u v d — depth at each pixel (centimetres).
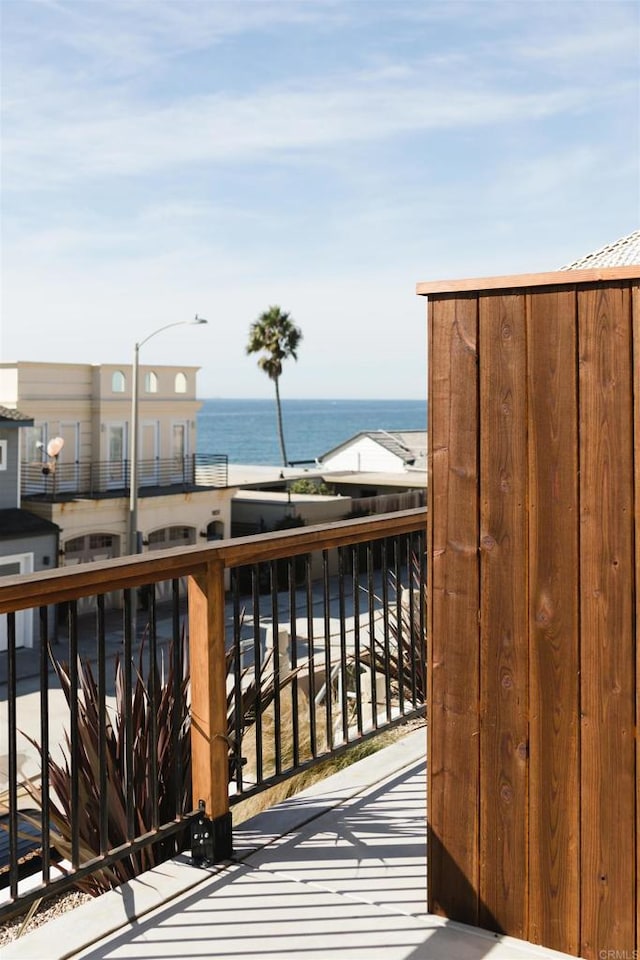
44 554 2380
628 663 207
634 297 203
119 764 294
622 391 205
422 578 443
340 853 272
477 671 227
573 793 214
